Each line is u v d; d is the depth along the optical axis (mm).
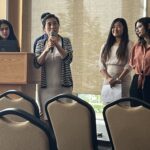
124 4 6797
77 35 7215
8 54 4781
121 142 3117
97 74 7031
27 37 7656
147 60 5254
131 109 3057
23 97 3574
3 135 2141
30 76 4953
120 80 5551
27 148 2121
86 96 7234
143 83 5246
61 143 3391
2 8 7730
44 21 5285
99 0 7000
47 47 5094
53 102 3346
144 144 3061
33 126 2100
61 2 7348
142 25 5324
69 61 5270
